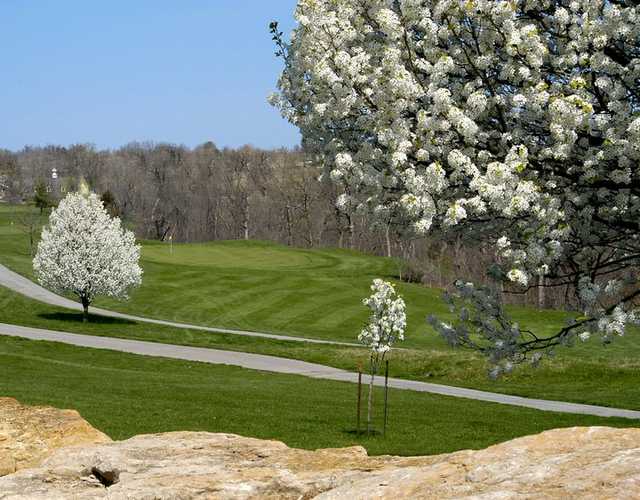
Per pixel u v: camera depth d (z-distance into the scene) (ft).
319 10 35.76
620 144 31.40
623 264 36.11
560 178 34.12
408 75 33.32
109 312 201.26
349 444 65.82
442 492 13.38
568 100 31.45
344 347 160.15
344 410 84.84
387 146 34.68
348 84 34.45
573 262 35.63
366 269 299.17
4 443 29.63
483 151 33.27
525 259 32.94
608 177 32.99
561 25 33.99
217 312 206.18
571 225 33.91
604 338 34.55
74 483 21.04
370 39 37.37
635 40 33.96
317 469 19.71
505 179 31.48
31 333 160.35
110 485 20.72
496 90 35.45
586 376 123.54
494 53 35.14
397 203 35.29
